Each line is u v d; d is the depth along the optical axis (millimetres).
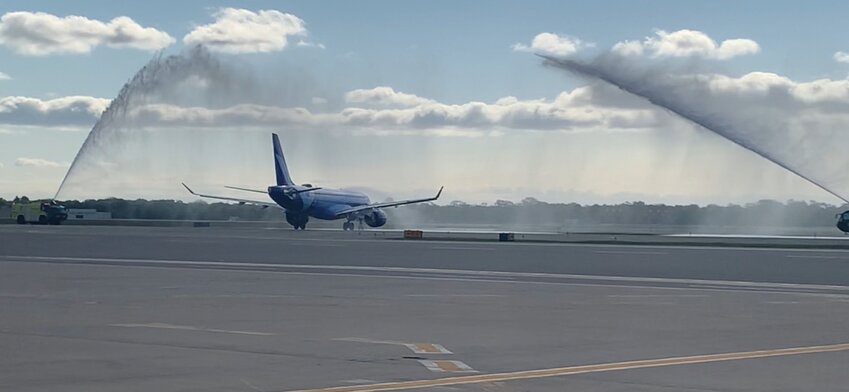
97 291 33562
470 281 39281
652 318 25578
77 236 86562
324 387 15156
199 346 19750
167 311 26938
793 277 42500
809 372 16828
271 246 69500
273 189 109875
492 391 14953
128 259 53656
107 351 19016
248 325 23625
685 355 18797
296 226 117250
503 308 28219
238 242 76188
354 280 39469
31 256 56000
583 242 82688
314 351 19094
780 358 18453
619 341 20875
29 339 20797
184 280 38906
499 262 52500
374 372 16625
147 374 16281
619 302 30375
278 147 115188
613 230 131750
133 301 29922
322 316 25766
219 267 47500
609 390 15086
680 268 48375
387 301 30312
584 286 37062
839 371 16938
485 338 21266
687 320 25078
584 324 24125
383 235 96500
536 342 20641
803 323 24547
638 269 47500
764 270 47094
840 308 28672
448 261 53156
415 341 20703
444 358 18281
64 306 28266
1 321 24250
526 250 66625
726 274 44312
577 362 17859
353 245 72250
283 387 15141
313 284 37188
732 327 23562
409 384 15461
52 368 16875
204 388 15031
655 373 16672
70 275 41312
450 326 23562
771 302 30656
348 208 114312
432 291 34219
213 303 29391
